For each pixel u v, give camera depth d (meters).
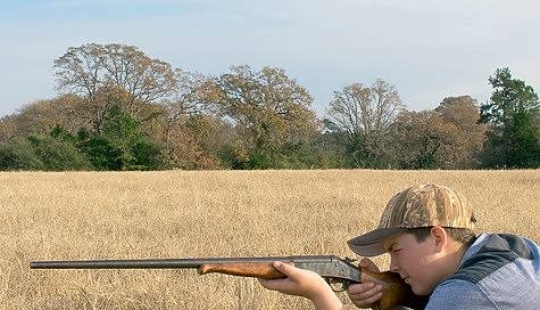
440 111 79.81
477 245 2.70
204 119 60.62
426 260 2.73
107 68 66.31
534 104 64.62
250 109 62.75
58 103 70.25
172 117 64.81
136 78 65.56
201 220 13.54
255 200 17.95
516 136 63.69
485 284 2.53
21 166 54.16
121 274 7.70
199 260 2.96
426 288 2.77
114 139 57.66
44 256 9.19
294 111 64.06
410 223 2.73
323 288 2.90
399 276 3.14
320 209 15.85
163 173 36.41
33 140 56.12
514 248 2.73
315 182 27.91
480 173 34.72
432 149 69.94
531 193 20.61
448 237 2.72
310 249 9.69
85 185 26.56
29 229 12.05
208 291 6.88
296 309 6.62
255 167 60.97
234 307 6.60
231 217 14.05
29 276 7.80
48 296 7.31
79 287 7.22
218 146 62.16
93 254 9.43
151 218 14.14
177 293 7.00
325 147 71.94
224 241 10.50
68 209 15.99
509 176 31.53
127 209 16.08
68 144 56.69
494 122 65.12
